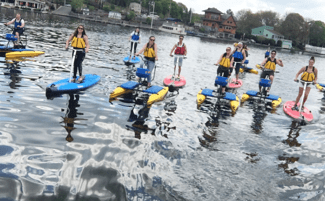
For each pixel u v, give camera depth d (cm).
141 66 1010
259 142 609
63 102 685
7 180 347
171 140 548
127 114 667
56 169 387
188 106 824
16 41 1356
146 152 480
